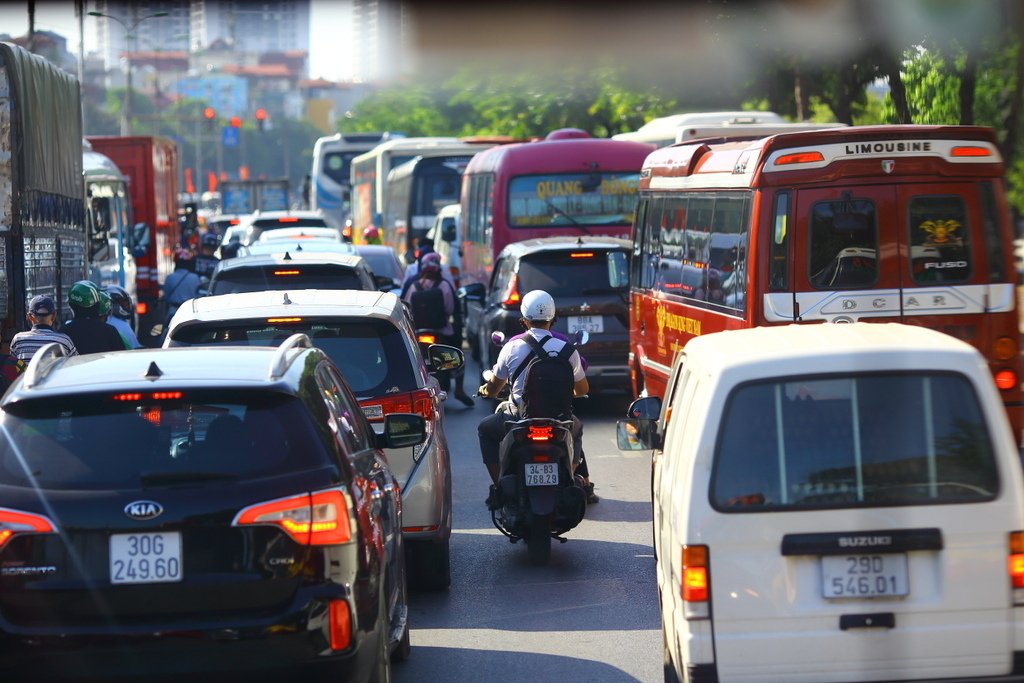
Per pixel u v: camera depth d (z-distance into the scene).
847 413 20.28
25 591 19.86
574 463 39.03
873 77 77.06
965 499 19.88
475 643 29.72
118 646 19.72
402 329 33.25
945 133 42.25
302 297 35.00
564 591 34.28
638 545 39.34
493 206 94.56
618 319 65.69
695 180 51.34
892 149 42.22
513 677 27.09
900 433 20.19
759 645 19.83
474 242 108.31
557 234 94.12
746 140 48.81
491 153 102.06
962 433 20.14
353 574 20.58
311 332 32.59
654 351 58.38
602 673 27.27
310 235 92.06
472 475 52.19
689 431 21.66
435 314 67.88
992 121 77.12
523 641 29.80
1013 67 68.12
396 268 88.94
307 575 20.11
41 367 22.36
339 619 20.19
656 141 97.75
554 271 66.94
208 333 32.25
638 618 31.56
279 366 22.02
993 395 20.27
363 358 32.56
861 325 23.45
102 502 19.98
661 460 26.05
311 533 20.19
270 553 20.03
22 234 51.16
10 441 20.75
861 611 19.77
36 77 53.97
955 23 45.75
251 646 19.77
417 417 28.39
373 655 21.30
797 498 20.03
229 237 136.12
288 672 19.92
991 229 42.41
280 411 21.14
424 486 32.12
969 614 19.75
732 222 45.59
